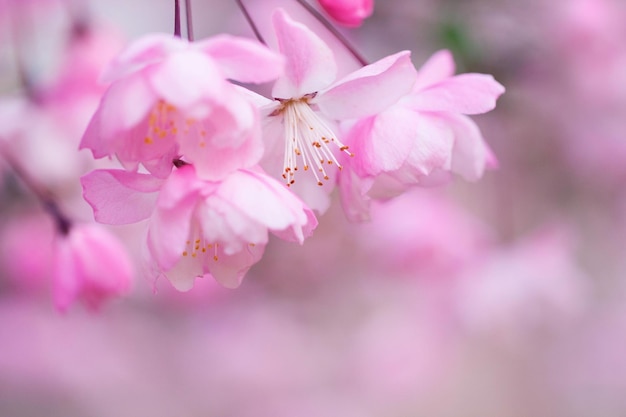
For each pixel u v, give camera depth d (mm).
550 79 630
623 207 698
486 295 583
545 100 639
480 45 561
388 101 403
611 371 754
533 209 668
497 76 580
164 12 614
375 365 743
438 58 424
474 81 410
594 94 652
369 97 404
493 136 639
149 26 611
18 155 530
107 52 532
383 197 417
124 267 479
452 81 412
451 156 420
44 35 549
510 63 591
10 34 546
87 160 534
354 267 705
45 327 686
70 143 530
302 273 715
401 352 732
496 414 812
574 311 589
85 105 529
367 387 753
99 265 475
